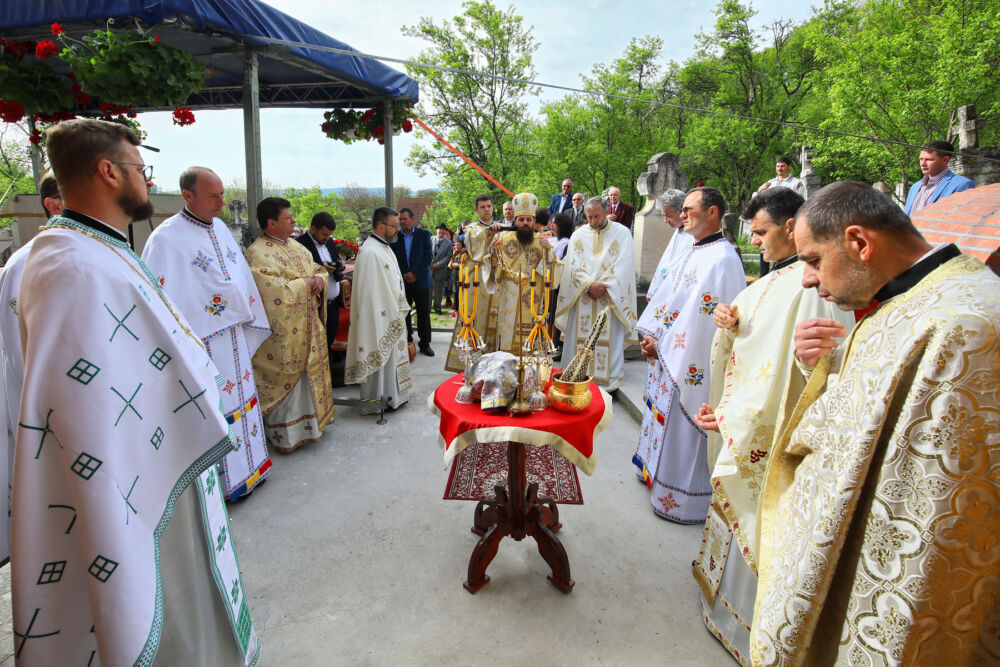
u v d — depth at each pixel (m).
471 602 2.30
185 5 3.23
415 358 6.34
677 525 2.92
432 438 4.05
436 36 23.14
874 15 9.65
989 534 0.83
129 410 1.39
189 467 1.54
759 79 22.53
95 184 1.42
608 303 4.85
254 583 2.42
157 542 1.44
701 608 2.28
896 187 9.29
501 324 4.19
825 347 1.35
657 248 6.09
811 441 1.10
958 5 7.88
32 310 1.32
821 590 1.00
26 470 1.31
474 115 24.17
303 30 4.35
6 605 2.24
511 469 2.35
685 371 2.76
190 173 2.87
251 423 3.19
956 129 7.87
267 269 3.51
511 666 1.96
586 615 2.23
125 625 1.32
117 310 1.38
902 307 0.97
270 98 6.37
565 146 24.06
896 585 0.88
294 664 1.97
